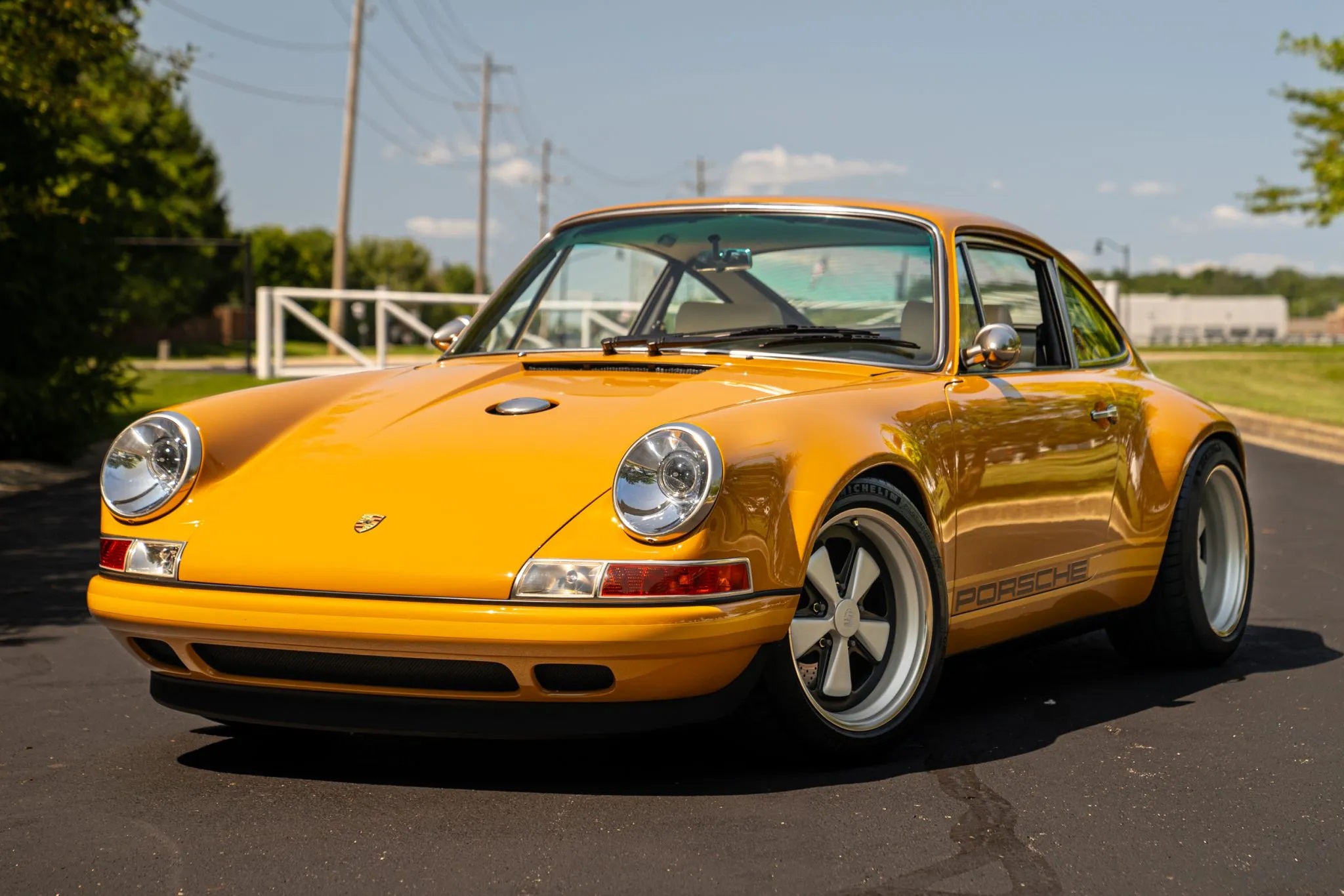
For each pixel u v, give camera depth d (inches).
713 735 139.5
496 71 2256.4
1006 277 167.5
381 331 951.6
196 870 103.0
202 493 125.2
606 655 109.7
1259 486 390.3
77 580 253.3
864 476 128.8
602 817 114.4
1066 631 165.2
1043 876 102.4
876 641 132.9
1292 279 6151.6
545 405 130.4
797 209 166.9
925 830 112.0
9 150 454.9
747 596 114.4
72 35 473.1
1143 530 170.9
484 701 115.2
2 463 451.5
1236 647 183.5
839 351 149.9
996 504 145.6
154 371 1004.6
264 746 138.8
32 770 131.3
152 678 129.0
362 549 114.7
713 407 126.4
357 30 1481.3
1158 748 138.9
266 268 2672.2
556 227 181.3
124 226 490.6
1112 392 171.0
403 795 120.8
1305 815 118.0
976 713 153.4
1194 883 101.7
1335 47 849.5
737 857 105.0
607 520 112.7
